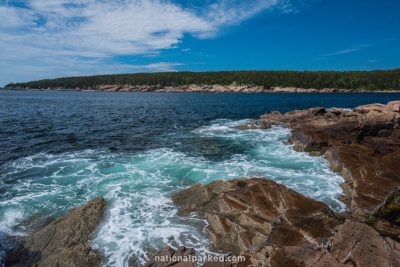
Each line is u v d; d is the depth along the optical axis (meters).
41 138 26.12
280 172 16.67
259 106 65.00
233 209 10.92
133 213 11.86
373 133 22.17
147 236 10.34
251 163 18.45
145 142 24.70
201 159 19.38
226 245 9.82
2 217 11.63
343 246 8.54
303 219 10.18
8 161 18.80
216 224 10.71
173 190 14.12
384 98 94.19
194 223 11.18
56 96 118.12
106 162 18.56
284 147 22.48
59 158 19.50
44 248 9.77
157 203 12.72
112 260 9.17
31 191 14.08
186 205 12.34
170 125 34.97
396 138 21.02
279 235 9.41
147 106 65.69
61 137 26.72
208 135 27.72
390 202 12.05
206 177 15.90
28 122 36.12
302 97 104.12
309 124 26.45
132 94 146.50
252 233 9.99
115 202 12.78
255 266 8.46
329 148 19.59
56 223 10.75
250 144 23.61
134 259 9.21
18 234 10.60
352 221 9.49
